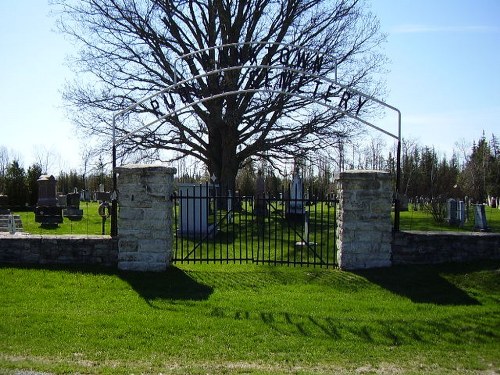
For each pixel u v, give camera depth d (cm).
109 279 936
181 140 2611
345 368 564
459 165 5322
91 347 606
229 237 1614
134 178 999
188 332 664
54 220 2138
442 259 1030
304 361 581
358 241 1015
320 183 3591
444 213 2461
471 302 844
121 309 763
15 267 997
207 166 2861
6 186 3102
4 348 597
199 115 2483
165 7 2364
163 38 2373
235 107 2431
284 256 1262
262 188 2597
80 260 1029
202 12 2511
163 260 999
